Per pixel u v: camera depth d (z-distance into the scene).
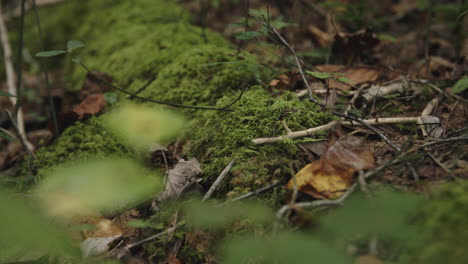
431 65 1.24
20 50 1.12
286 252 0.87
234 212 0.99
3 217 0.57
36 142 1.24
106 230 1.05
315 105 1.11
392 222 0.89
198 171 1.08
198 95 1.19
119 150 1.15
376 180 1.02
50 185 0.59
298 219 1.00
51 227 0.63
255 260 0.98
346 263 0.85
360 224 0.91
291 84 1.17
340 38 1.24
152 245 1.03
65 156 1.16
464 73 1.18
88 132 1.18
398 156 1.02
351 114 1.11
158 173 1.12
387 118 1.09
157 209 1.06
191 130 1.14
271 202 1.02
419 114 1.12
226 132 1.09
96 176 0.57
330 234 0.94
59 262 1.02
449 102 1.13
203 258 1.01
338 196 1.01
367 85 1.17
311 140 1.07
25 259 1.02
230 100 1.13
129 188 0.57
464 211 0.95
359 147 1.03
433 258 0.94
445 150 1.04
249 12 1.15
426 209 0.96
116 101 1.23
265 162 1.05
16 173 1.18
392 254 0.96
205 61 1.22
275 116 1.09
